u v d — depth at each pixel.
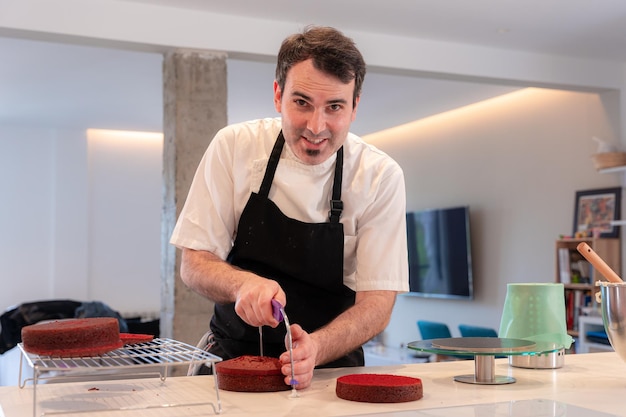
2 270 8.09
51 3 4.19
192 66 4.55
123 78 6.07
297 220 1.65
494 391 1.24
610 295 1.34
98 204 8.56
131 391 1.24
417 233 7.92
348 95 1.41
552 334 1.51
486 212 7.04
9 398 1.18
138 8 4.39
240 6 4.45
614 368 1.52
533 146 6.46
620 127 5.67
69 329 1.17
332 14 4.60
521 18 4.68
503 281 6.79
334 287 1.68
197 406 1.11
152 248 8.76
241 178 1.65
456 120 7.49
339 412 1.06
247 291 1.29
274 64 5.61
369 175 1.66
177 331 4.45
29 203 8.23
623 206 5.46
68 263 8.30
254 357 1.34
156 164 8.83
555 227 6.19
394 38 5.05
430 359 6.95
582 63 5.63
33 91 6.51
